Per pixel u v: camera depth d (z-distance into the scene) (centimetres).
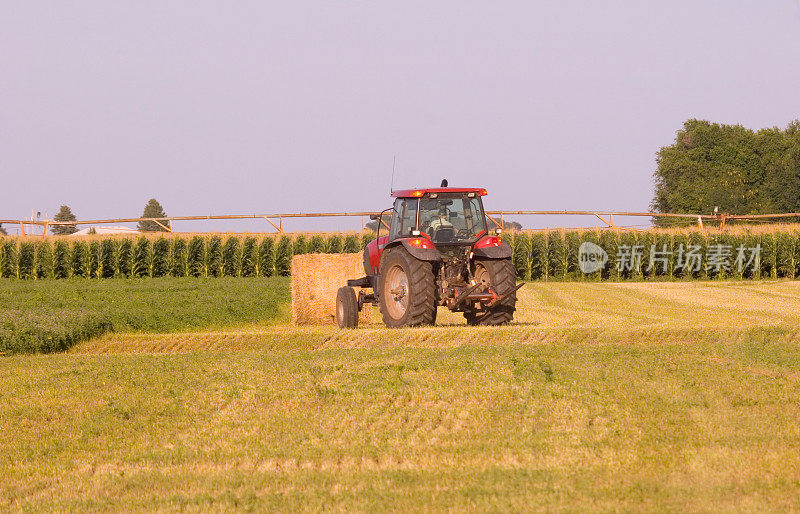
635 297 8862
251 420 3203
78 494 2517
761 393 3366
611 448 2711
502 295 5328
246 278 11225
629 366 3881
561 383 3562
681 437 2800
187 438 3017
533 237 12150
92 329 5472
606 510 2173
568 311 7419
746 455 2586
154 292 8588
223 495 2430
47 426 3228
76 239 12106
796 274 12256
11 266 11900
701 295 9056
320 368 3950
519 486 2394
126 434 3102
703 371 3778
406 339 4781
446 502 2281
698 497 2256
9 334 5025
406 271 5266
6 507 2450
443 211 5412
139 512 2334
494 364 3894
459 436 2911
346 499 2339
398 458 2719
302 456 2767
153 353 4828
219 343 4978
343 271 6906
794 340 4781
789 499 2220
